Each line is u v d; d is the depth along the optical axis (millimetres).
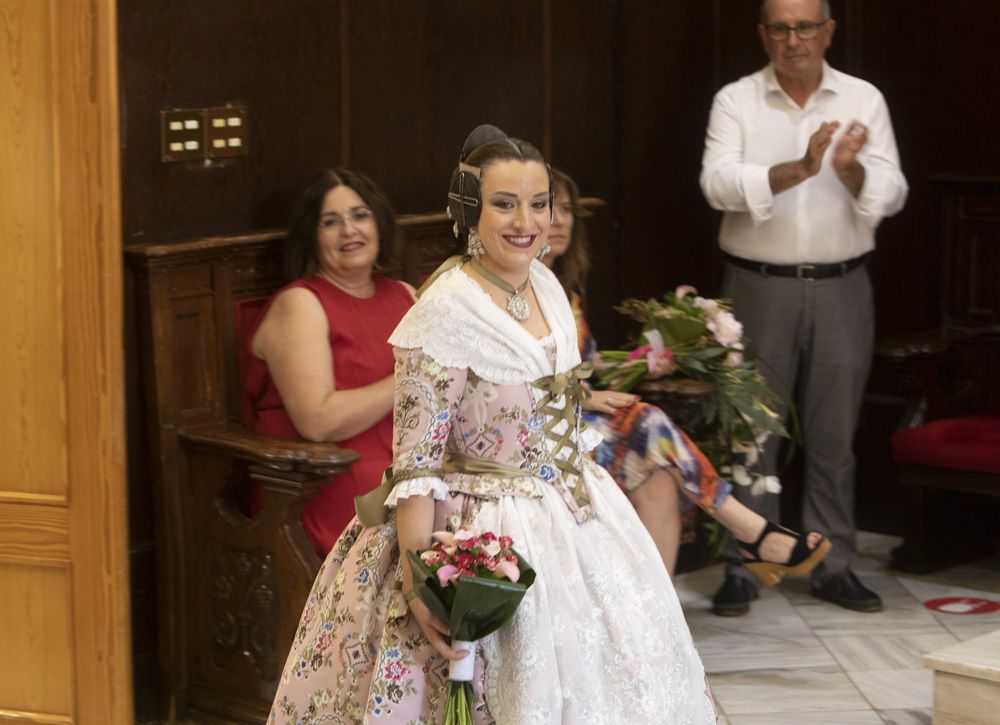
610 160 7766
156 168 5891
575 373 4113
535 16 7301
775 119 7078
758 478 6328
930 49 8008
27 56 5223
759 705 5973
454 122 7023
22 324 5336
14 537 5434
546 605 3869
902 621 6973
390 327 6016
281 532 5496
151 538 5996
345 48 6523
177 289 5816
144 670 5996
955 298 8047
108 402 5277
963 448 7281
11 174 5285
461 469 4012
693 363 6039
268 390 5949
